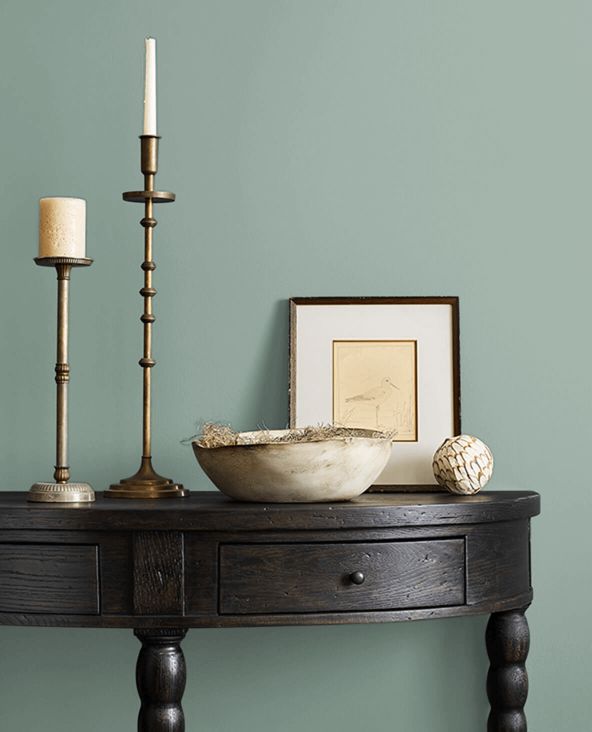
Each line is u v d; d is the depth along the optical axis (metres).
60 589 1.59
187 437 1.99
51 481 2.00
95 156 2.00
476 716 1.99
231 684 1.99
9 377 2.01
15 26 2.01
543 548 1.98
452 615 1.64
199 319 2.00
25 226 2.00
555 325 1.99
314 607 1.58
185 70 2.00
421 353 1.95
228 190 2.00
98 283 2.00
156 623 1.57
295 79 2.00
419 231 1.99
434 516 1.62
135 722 1.99
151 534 1.58
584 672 1.98
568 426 1.98
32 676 2.00
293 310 1.96
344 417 1.94
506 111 2.00
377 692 1.99
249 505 1.64
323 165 1.99
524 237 1.99
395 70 2.00
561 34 2.00
